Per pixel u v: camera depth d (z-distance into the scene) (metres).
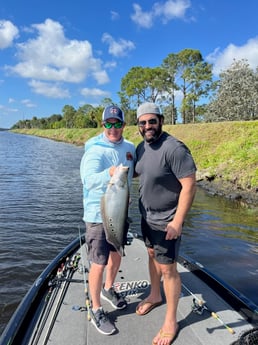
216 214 11.36
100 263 3.23
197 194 15.20
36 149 45.56
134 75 56.69
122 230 3.07
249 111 35.00
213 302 3.71
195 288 4.04
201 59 45.62
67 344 2.93
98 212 3.21
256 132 21.14
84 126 80.31
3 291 5.96
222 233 9.17
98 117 70.81
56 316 3.32
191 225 9.96
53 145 56.56
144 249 5.21
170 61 46.41
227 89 37.34
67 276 4.16
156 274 3.45
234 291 3.75
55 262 4.46
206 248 7.98
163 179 3.02
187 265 4.66
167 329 3.04
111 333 3.08
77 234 9.04
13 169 23.23
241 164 16.36
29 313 3.23
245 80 36.09
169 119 58.03
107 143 3.32
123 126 3.35
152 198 3.12
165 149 2.95
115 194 2.98
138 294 3.87
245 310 3.42
